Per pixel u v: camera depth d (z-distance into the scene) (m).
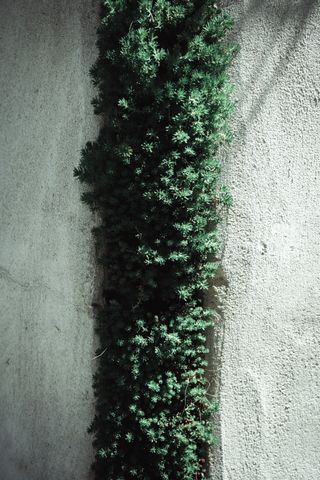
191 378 3.28
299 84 3.24
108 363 3.31
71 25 3.71
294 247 3.23
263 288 3.25
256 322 3.25
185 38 3.11
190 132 3.05
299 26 3.25
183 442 3.19
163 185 3.06
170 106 3.03
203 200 3.16
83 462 3.57
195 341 3.35
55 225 3.72
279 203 3.25
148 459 3.23
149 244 3.12
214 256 3.32
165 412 3.21
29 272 3.88
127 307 3.29
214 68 3.18
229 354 3.29
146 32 3.01
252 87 3.31
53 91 3.79
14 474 3.96
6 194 4.06
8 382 4.02
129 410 3.21
